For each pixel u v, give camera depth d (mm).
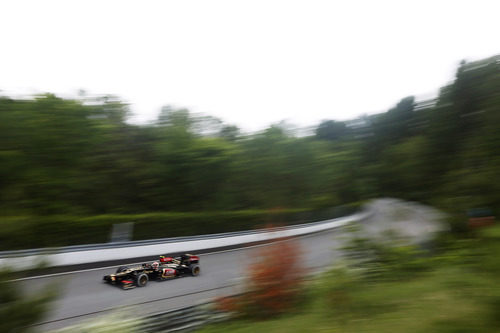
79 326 5793
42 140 17094
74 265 12836
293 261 7551
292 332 5391
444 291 5859
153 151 25547
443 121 20438
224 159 25609
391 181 28906
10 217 15883
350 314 5762
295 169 31422
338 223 36469
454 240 10305
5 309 4055
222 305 7219
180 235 22016
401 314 5219
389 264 8695
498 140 14266
